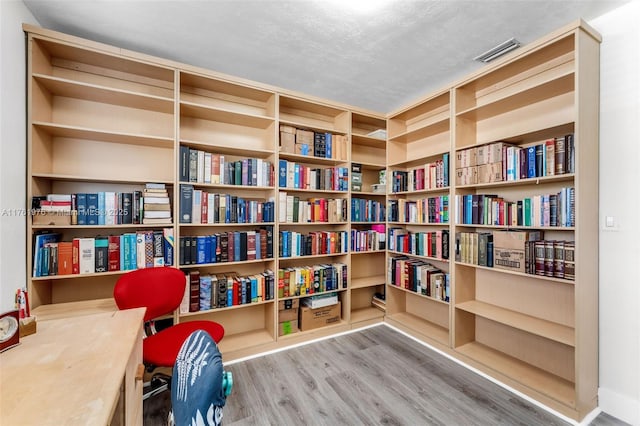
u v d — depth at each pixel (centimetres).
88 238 204
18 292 122
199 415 60
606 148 186
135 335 120
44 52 196
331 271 303
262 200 296
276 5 175
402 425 171
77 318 137
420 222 299
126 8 176
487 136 262
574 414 174
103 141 229
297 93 279
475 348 254
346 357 253
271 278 269
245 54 231
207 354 75
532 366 224
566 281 181
